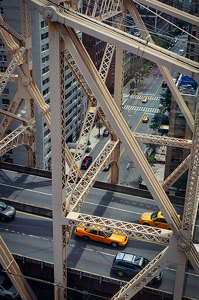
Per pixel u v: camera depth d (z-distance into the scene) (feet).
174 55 76.13
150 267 92.07
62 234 95.09
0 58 248.73
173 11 131.03
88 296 123.34
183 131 239.91
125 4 146.30
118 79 151.33
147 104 436.76
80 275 107.65
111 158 151.53
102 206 142.61
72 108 311.88
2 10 230.07
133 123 386.11
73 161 97.81
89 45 346.33
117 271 107.76
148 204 145.07
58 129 83.92
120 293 97.25
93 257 115.14
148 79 517.14
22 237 124.47
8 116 164.35
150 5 134.72
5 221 132.87
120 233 90.74
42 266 111.86
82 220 91.81
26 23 145.69
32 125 167.73
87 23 77.41
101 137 355.36
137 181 283.18
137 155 85.46
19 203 140.15
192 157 79.20
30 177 165.99
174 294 94.53
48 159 277.23
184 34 540.11
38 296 125.90
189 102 228.22
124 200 147.33
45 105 160.04
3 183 159.53
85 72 80.18
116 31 78.84
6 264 104.88
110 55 137.80
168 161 249.14
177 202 147.33
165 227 128.26
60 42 78.13
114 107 87.71
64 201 93.25
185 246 85.81
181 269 90.22
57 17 74.08
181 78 248.93
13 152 268.41
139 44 77.51
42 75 248.52
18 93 161.27
